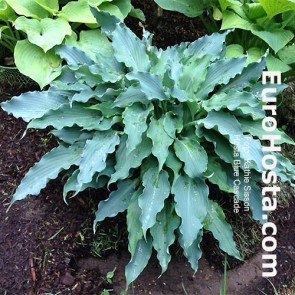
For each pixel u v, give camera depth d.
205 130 1.12
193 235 1.01
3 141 1.33
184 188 1.05
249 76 1.19
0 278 1.12
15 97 1.15
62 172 1.27
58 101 1.17
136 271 1.04
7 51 1.43
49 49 1.24
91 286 1.15
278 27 1.31
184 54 1.23
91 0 1.32
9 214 1.21
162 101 1.12
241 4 1.32
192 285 1.18
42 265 1.15
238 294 1.18
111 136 1.10
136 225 1.06
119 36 1.16
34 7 1.32
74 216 1.23
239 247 1.23
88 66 1.12
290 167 1.13
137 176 1.14
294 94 1.51
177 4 1.41
